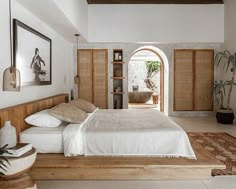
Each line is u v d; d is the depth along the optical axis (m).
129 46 6.49
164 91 7.07
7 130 2.04
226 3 6.11
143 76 10.73
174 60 6.60
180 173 2.55
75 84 6.46
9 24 2.59
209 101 6.70
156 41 6.21
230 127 5.33
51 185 2.47
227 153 3.52
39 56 3.51
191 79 6.66
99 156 2.68
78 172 2.55
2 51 2.46
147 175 2.55
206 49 6.60
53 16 3.37
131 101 9.95
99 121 3.26
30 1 2.71
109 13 6.11
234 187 2.43
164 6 6.16
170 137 2.67
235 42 5.73
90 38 6.11
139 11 6.14
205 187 2.44
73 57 6.46
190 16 6.21
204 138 4.40
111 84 6.51
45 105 3.55
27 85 3.05
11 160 1.86
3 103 2.49
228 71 6.11
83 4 5.18
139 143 2.67
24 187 1.90
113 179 2.57
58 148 2.73
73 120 2.97
